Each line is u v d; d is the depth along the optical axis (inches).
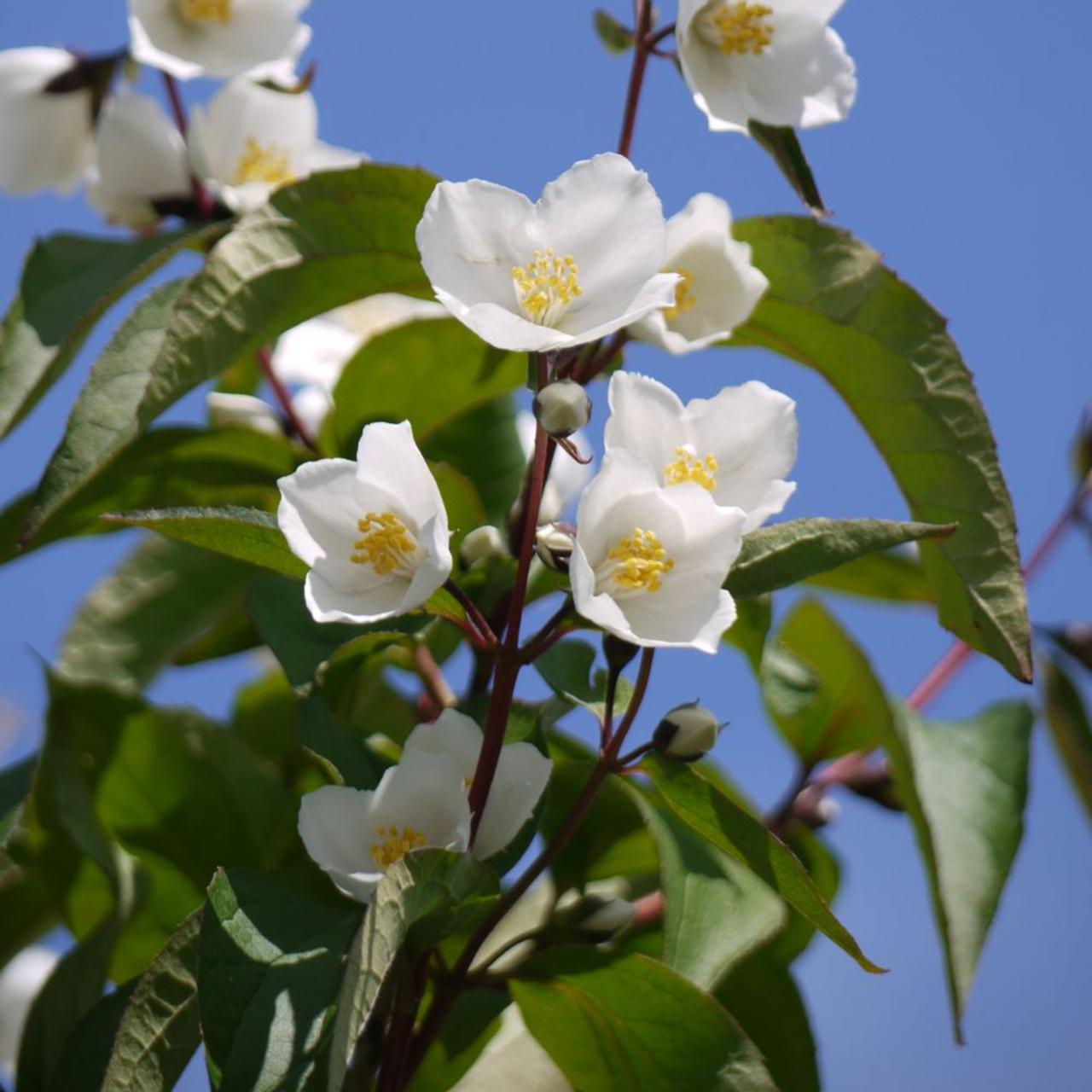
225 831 23.3
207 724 23.4
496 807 20.2
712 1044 20.6
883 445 22.6
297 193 22.3
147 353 22.0
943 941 22.0
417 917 19.4
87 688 23.2
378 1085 20.0
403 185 22.4
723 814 20.0
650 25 22.5
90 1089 21.3
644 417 20.0
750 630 23.1
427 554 19.5
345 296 22.5
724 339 23.1
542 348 19.4
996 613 21.8
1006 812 23.4
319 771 24.0
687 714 20.1
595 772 20.2
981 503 22.1
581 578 18.9
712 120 22.0
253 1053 19.1
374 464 19.5
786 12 22.4
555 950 20.5
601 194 19.9
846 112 22.4
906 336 22.7
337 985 19.3
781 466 20.1
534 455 19.7
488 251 19.9
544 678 21.4
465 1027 21.8
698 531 19.5
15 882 23.6
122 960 23.5
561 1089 22.6
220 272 21.9
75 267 23.3
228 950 19.4
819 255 23.0
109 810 23.3
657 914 22.9
